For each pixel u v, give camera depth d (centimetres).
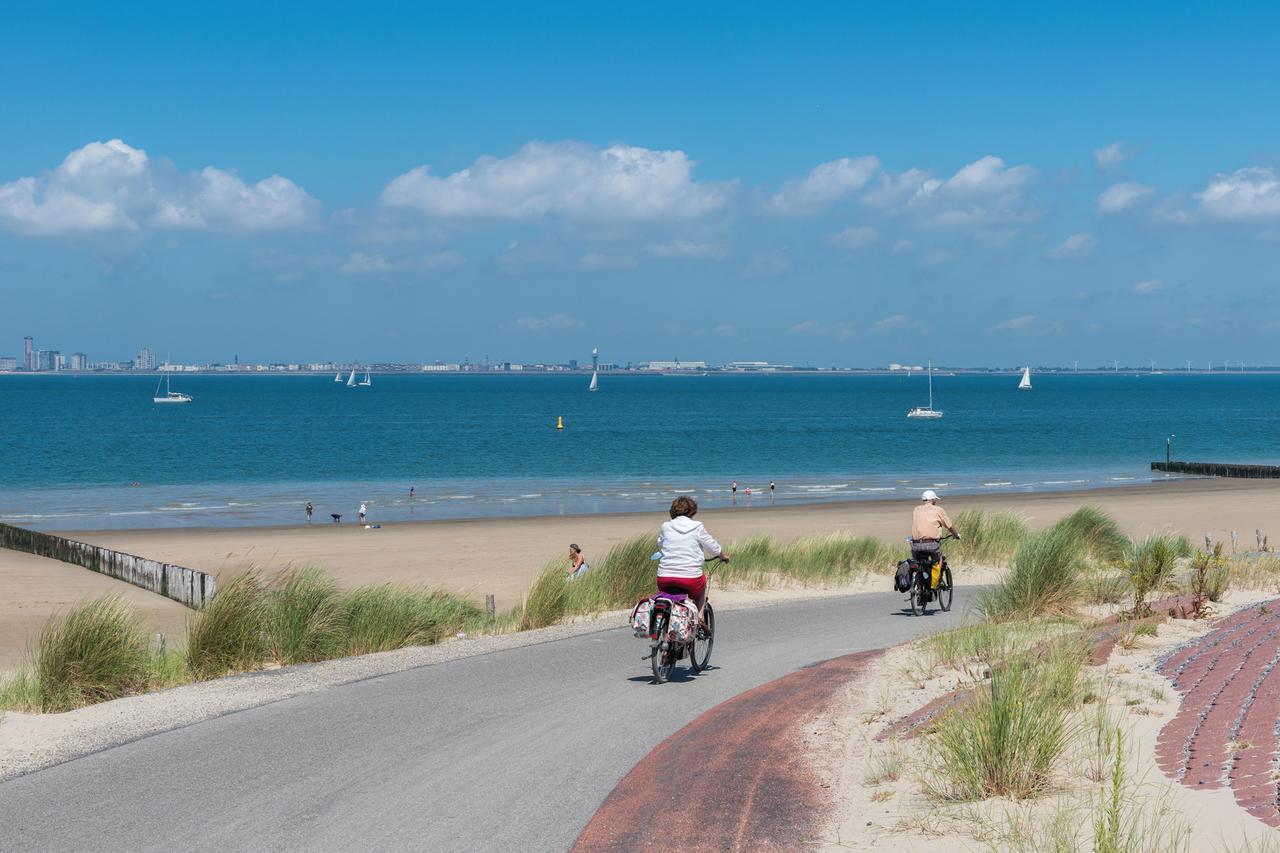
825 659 2425
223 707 1928
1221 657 1861
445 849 1195
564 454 18988
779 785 1397
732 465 16875
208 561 6875
